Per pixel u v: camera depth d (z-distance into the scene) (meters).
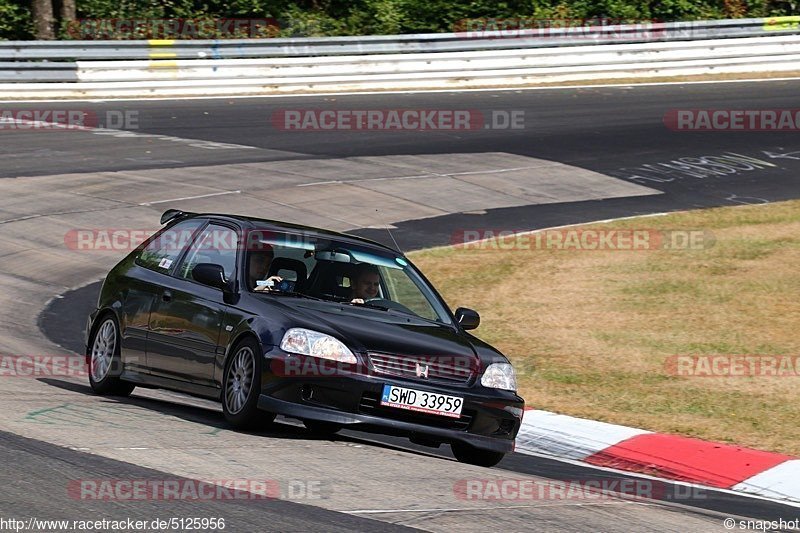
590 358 40.59
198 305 27.09
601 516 19.94
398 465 23.25
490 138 82.06
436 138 81.81
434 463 24.33
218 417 28.17
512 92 97.88
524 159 76.50
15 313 43.72
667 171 74.62
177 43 95.19
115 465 20.09
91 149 74.19
